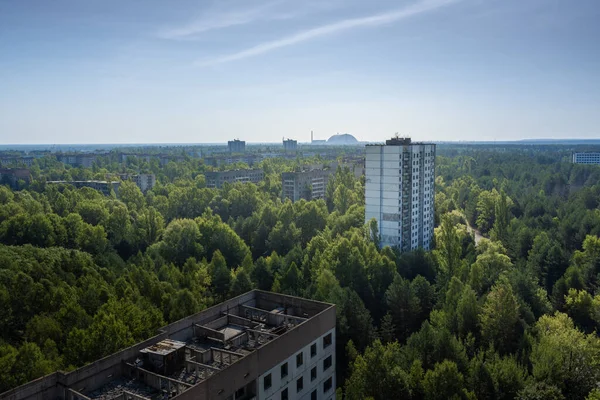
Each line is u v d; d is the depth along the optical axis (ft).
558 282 368.89
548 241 457.27
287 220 552.41
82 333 213.66
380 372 221.46
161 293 301.43
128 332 223.30
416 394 226.58
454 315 298.56
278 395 152.46
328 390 178.09
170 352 143.23
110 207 644.69
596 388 232.94
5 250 380.78
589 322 343.05
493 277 379.76
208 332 162.81
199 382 124.16
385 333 301.84
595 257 419.95
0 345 224.94
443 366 218.79
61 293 281.13
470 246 475.72
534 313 330.13
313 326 167.22
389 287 334.85
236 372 135.03
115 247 494.59
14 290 276.41
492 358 248.73
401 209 511.81
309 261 404.16
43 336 235.40
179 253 448.24
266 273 373.81
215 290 356.79
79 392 131.23
